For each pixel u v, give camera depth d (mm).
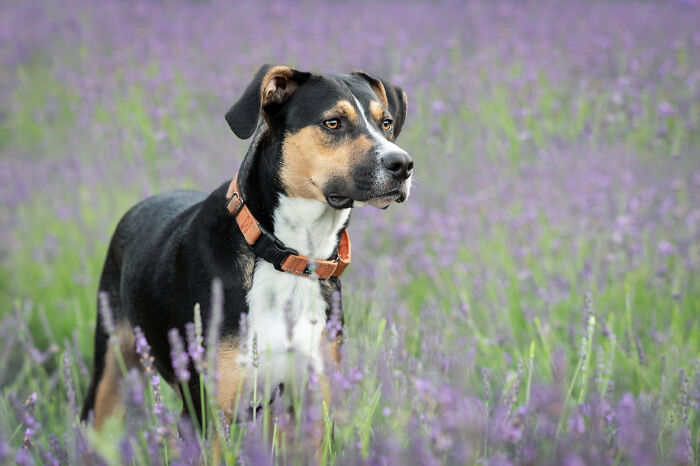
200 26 18641
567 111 12820
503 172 10539
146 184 10227
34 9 23203
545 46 15000
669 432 4691
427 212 10086
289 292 5172
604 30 16453
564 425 4613
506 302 7559
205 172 10477
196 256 5195
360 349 5562
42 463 4617
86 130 13570
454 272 8602
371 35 16391
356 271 8242
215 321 4352
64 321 8883
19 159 14570
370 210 9750
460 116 12469
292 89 5289
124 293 6145
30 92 17578
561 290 7734
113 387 6391
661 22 16797
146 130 12383
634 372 6398
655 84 12922
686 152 10555
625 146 10867
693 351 6645
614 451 4070
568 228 8828
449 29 17188
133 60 16500
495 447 4016
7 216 11609
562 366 4477
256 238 5105
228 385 5012
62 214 11031
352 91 5367
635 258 8109
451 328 7090
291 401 5195
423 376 5047
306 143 5148
